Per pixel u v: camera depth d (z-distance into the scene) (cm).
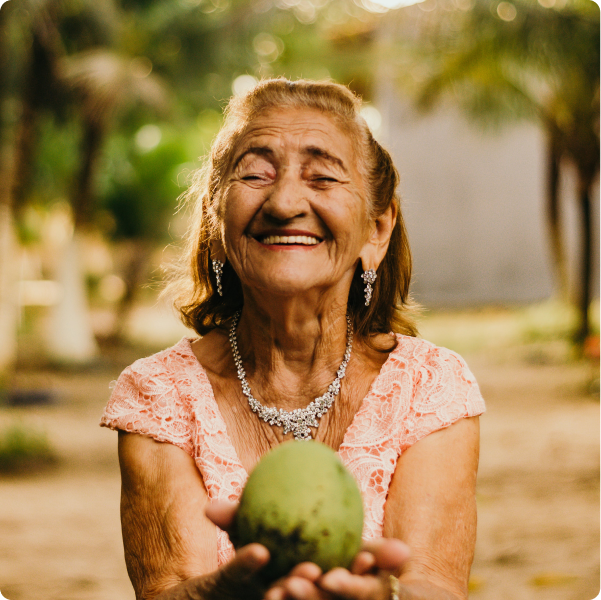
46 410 1231
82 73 1438
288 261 184
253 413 201
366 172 199
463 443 188
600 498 647
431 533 174
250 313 200
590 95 1172
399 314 226
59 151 1969
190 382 199
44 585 500
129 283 2008
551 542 545
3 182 1386
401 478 182
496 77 1204
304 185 188
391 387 192
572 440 866
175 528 181
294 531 133
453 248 2173
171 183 1998
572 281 2017
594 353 1191
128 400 198
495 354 1540
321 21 1413
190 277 230
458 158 2138
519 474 736
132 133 1867
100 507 720
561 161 1516
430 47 1152
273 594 124
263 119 193
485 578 489
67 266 1705
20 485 801
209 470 187
